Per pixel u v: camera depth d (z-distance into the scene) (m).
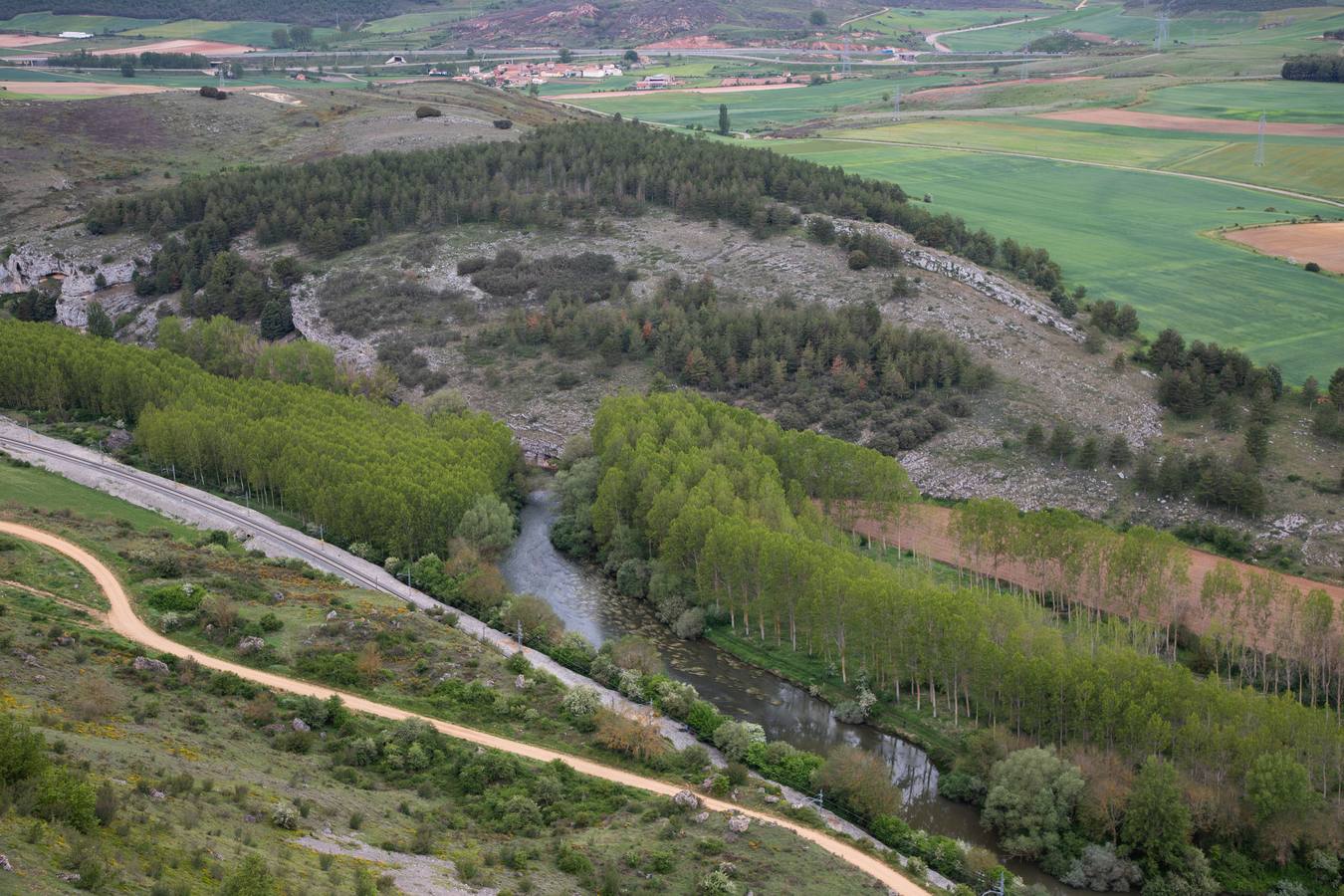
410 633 146.50
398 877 88.56
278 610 147.88
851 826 120.12
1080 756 126.06
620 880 97.88
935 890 107.31
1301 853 117.56
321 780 108.31
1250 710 124.56
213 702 120.50
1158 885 114.50
